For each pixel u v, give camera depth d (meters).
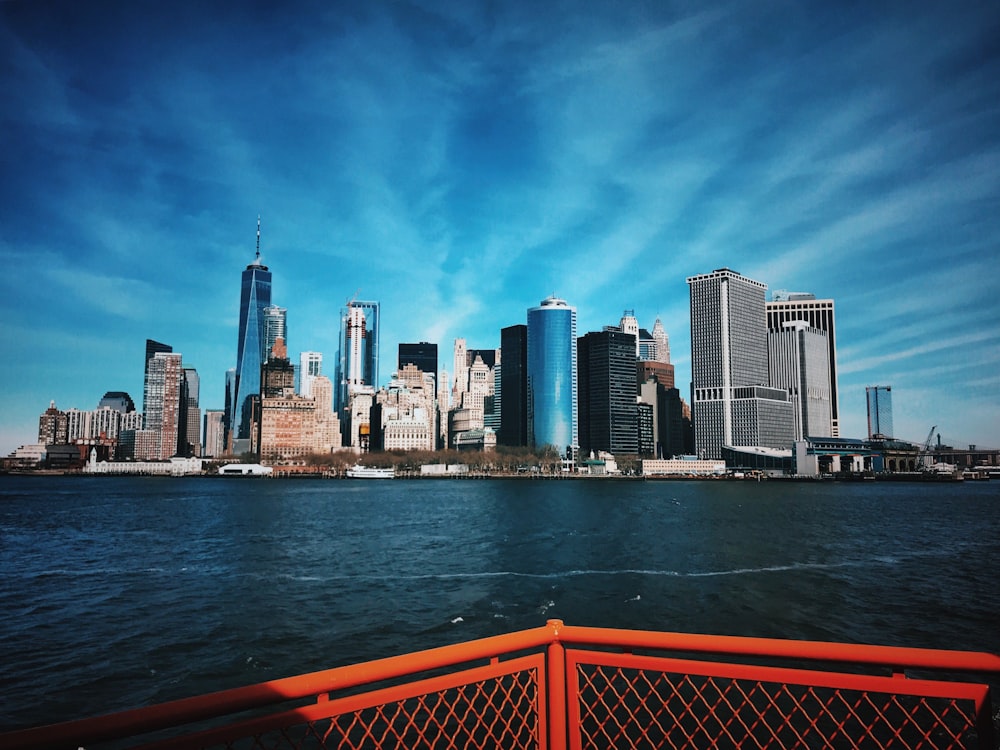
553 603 39.91
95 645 30.97
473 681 5.07
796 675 4.92
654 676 22.19
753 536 79.25
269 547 69.69
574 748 5.31
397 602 40.22
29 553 66.00
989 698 4.71
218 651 29.94
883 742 17.66
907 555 61.81
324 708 4.51
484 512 125.12
